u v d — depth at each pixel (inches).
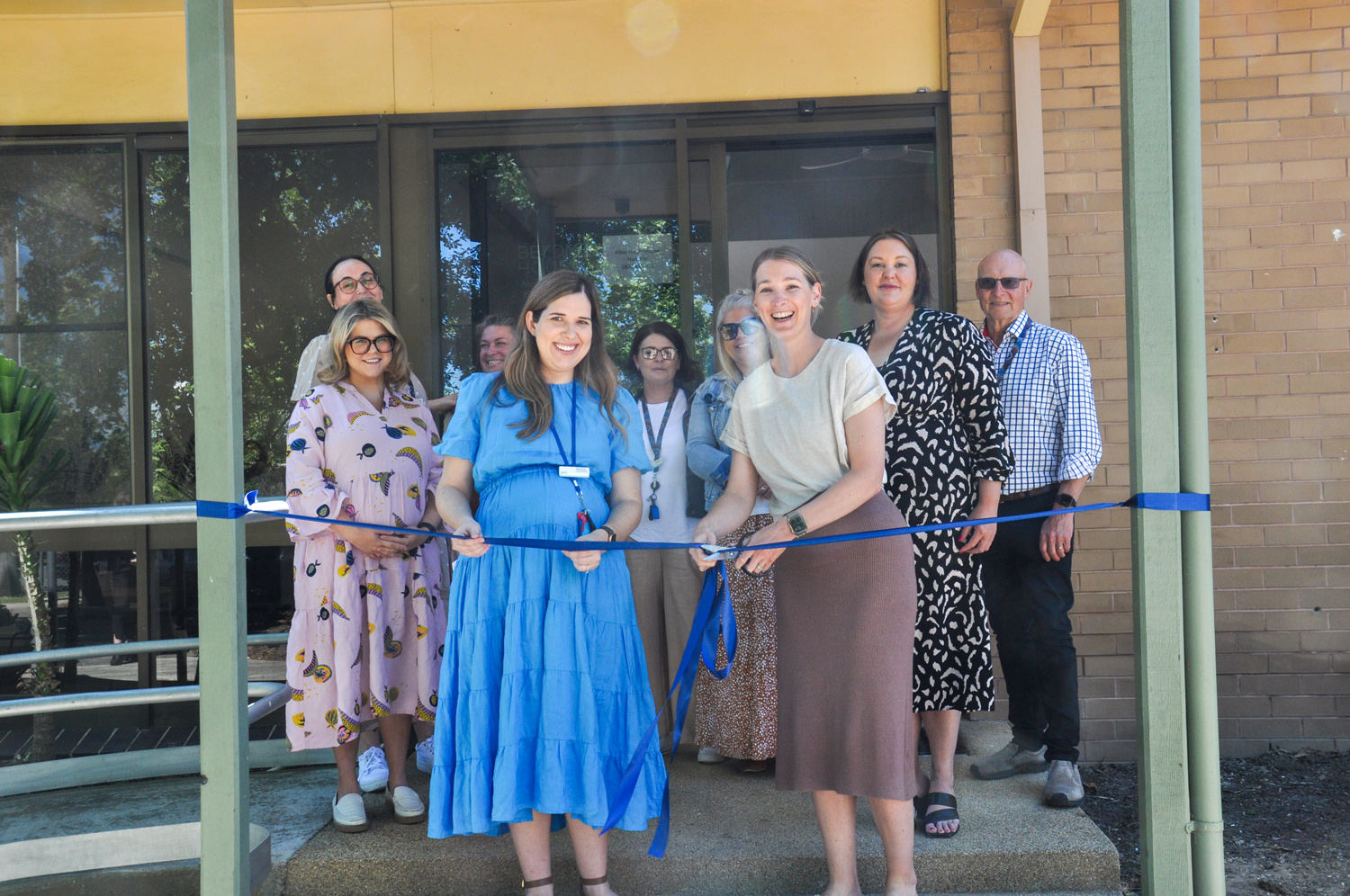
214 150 83.3
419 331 160.6
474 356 161.0
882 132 157.1
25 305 166.2
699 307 159.5
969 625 103.5
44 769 122.0
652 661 127.0
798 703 85.4
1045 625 117.3
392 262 161.0
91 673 162.4
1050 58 152.6
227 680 82.6
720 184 159.3
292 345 164.1
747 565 83.1
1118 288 153.2
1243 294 154.4
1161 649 80.0
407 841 101.4
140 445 163.3
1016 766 120.6
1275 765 149.3
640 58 158.9
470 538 82.4
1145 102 80.6
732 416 91.6
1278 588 153.6
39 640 157.9
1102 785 144.0
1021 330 126.7
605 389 91.7
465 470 91.0
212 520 82.7
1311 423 153.3
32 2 159.3
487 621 85.3
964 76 153.5
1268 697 153.7
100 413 165.5
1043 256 150.9
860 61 156.4
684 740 131.6
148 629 162.4
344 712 101.8
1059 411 122.5
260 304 164.2
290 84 161.6
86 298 165.8
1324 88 153.3
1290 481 153.7
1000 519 83.2
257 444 163.6
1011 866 97.1
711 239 159.3
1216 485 154.7
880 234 107.0
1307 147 153.7
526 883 85.5
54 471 163.3
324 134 161.9
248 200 164.6
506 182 161.6
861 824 104.2
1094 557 153.3
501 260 161.6
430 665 106.3
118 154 165.5
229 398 83.0
